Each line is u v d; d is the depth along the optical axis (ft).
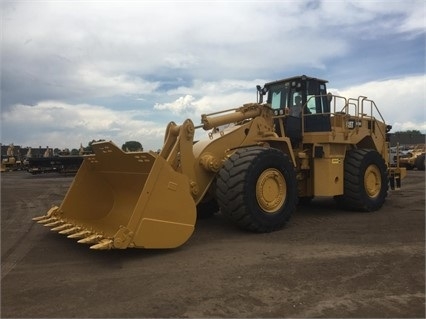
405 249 19.01
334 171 28.12
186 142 21.25
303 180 28.78
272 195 22.85
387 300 13.11
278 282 14.75
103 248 16.15
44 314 12.28
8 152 116.37
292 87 29.58
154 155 18.08
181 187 18.75
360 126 31.12
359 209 29.55
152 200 17.72
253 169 21.71
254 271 15.97
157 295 13.65
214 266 16.61
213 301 13.12
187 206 18.97
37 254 18.63
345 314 12.12
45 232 23.39
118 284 14.69
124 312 12.36
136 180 20.45
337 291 13.89
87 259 17.75
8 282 15.06
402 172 36.52
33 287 14.51
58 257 18.12
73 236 18.19
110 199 22.86
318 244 20.02
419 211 29.81
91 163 22.29
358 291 13.88
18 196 44.11
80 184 22.79
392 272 15.79
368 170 29.76
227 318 11.93
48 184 61.62
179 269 16.26
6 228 25.12
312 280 14.94
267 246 19.65
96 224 20.76
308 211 29.99
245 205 21.48
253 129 25.04
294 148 28.76
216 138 23.24
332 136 27.43
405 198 36.96
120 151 19.20
